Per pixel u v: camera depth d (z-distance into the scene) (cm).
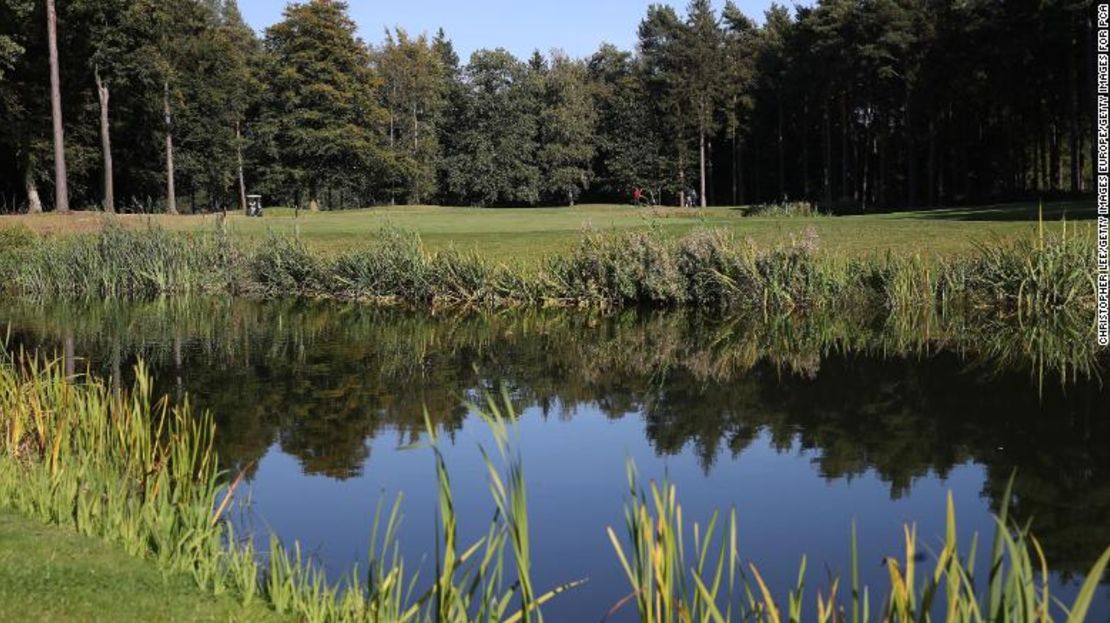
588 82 8575
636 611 598
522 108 7856
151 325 1980
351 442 1019
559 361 1492
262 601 521
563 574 662
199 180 5997
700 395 1224
